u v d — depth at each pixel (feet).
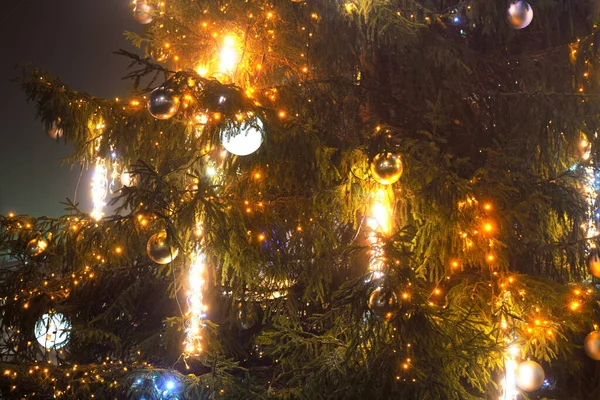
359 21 9.84
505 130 10.63
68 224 10.57
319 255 10.10
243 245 9.24
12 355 11.10
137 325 11.97
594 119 10.03
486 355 8.79
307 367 9.53
